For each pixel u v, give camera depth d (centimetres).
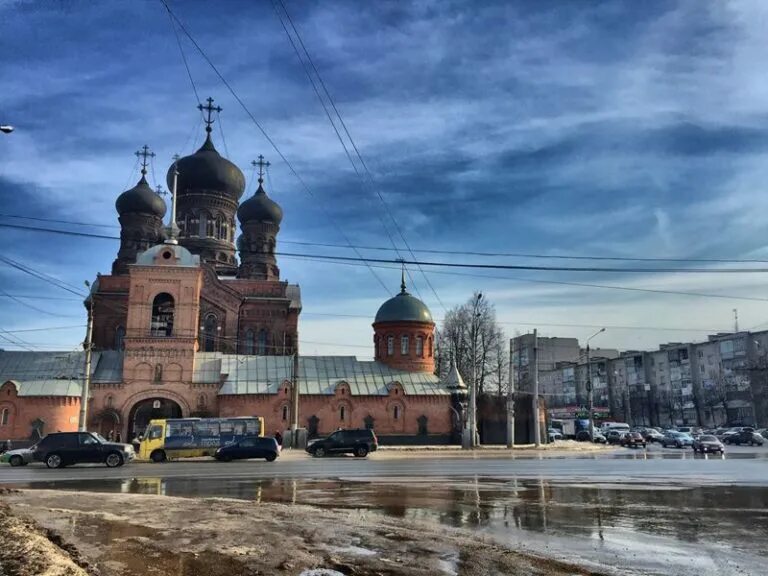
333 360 5688
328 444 4006
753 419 9644
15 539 888
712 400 10338
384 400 5291
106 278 5784
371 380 5484
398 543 1116
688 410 10938
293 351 5634
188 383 5028
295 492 1892
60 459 3091
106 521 1298
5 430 4647
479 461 3441
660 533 1227
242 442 3600
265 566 952
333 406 5200
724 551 1076
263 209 6644
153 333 5106
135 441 4431
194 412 4991
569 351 14950
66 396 4759
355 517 1392
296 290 6372
